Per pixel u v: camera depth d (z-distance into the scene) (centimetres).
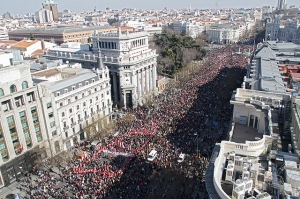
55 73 11038
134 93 13425
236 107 6525
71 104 9806
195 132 9625
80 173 7738
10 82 7706
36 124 8606
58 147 9412
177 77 17462
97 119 11012
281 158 4297
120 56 13538
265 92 7094
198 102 12319
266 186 3759
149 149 8631
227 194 3697
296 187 3647
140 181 7175
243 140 5753
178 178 7275
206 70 18362
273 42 17925
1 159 7675
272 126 5538
